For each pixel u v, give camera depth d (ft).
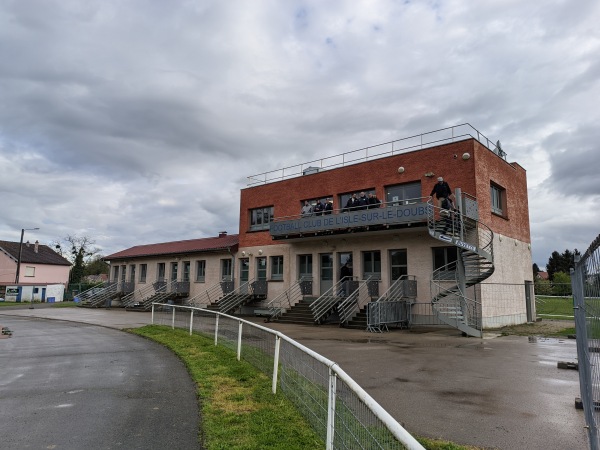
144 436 16.63
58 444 15.89
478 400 22.22
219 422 17.76
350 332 56.03
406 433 7.44
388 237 69.51
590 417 13.50
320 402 15.40
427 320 63.10
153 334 49.90
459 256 55.83
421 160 68.33
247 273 93.15
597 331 12.01
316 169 84.02
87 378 27.27
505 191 73.20
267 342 26.05
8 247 187.21
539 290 110.52
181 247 112.98
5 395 23.15
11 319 77.30
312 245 80.33
